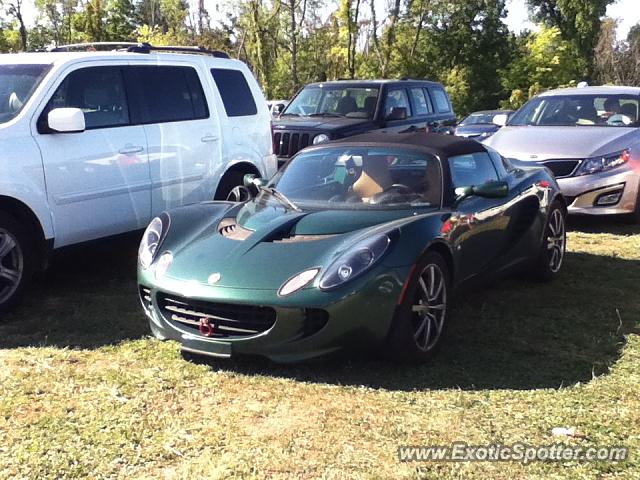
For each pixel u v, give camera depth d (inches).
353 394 152.3
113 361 171.5
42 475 120.0
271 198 203.5
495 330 194.9
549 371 165.2
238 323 158.7
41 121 219.5
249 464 124.0
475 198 200.8
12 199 207.6
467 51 1870.1
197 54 297.6
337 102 443.8
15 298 208.1
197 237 184.1
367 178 198.1
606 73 2386.8
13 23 1523.1
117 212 242.8
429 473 121.0
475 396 150.9
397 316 159.5
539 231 235.1
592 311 212.5
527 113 399.9
